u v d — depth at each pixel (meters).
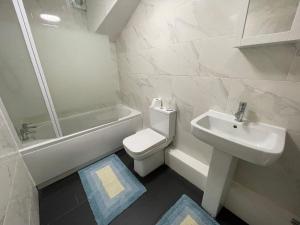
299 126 0.90
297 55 0.82
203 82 1.33
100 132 1.91
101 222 1.26
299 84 0.84
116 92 2.61
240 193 1.21
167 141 1.73
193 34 1.28
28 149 1.41
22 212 0.99
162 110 1.66
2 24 1.34
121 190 1.55
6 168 0.96
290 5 0.80
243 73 1.06
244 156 0.85
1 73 1.46
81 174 1.77
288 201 1.06
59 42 1.78
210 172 1.17
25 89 1.55
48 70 1.76
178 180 1.66
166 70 1.64
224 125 1.18
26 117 1.64
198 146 1.58
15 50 1.43
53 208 1.38
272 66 0.92
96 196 1.49
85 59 2.03
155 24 1.59
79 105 2.12
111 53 2.34
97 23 1.91
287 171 1.01
